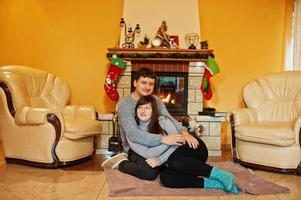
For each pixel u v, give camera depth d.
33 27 4.61
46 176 2.92
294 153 3.04
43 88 3.84
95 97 4.66
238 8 4.55
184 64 4.27
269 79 3.88
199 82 4.29
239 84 4.61
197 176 2.55
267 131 3.10
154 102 2.79
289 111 3.64
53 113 3.16
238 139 3.41
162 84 4.38
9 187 2.59
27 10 4.59
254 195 2.43
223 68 4.60
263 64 4.58
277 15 4.54
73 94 4.66
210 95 4.26
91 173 3.03
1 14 4.61
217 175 2.47
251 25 4.56
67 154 3.22
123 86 4.29
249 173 3.00
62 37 4.62
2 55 4.65
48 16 4.59
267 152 3.16
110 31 4.60
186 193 2.44
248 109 3.68
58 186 2.62
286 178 2.93
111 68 4.17
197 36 4.32
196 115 4.10
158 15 4.40
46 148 3.17
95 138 3.86
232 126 3.50
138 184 2.61
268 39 4.56
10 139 3.37
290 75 3.81
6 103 3.35
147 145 2.69
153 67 4.29
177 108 4.32
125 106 2.81
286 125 3.25
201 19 4.57
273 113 3.71
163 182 2.57
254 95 3.79
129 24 4.39
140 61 4.27
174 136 2.60
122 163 2.94
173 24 4.38
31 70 3.78
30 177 2.88
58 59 4.64
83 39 4.62
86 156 3.51
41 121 3.14
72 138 3.22
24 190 2.51
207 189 2.52
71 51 4.63
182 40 4.34
